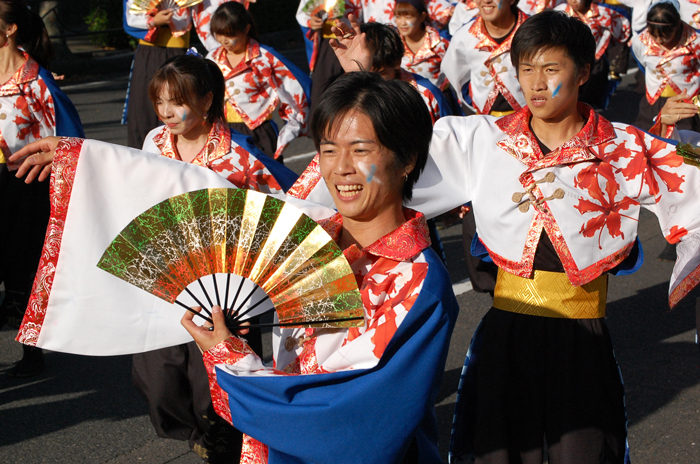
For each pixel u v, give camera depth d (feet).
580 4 26.78
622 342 15.46
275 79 19.81
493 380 9.06
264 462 6.46
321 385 6.03
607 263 8.89
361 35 10.25
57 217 8.25
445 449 12.04
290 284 6.31
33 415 13.16
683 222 9.21
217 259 6.39
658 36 20.59
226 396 6.42
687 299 17.46
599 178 9.00
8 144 14.15
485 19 16.52
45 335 8.23
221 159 11.27
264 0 60.44
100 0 56.08
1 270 14.51
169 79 10.71
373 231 6.50
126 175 8.47
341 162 6.16
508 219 9.14
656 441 12.10
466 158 9.60
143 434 12.64
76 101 40.52
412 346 6.00
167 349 10.32
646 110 21.58
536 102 8.89
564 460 8.72
